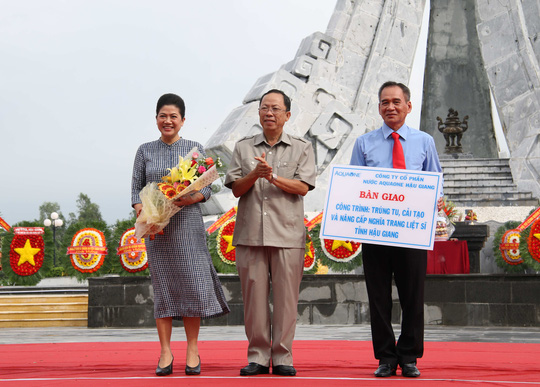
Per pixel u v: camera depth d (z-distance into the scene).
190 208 5.41
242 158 5.44
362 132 19.16
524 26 19.30
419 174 5.14
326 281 11.79
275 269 5.22
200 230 5.44
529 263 12.06
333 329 10.63
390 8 20.09
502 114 19.28
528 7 19.34
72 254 12.48
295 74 19.28
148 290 11.50
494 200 18.14
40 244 13.97
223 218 12.19
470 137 25.56
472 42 25.77
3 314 12.70
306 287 11.77
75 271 12.52
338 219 5.20
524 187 18.33
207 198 5.40
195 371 5.06
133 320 11.45
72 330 11.21
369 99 19.52
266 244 5.16
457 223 14.13
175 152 5.57
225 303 5.53
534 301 11.09
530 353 6.82
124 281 11.51
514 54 19.28
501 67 19.44
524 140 18.75
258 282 5.21
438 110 25.73
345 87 19.50
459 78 25.75
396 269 5.19
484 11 19.88
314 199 18.45
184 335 9.88
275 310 5.20
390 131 5.37
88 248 12.47
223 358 6.41
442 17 25.98
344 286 11.80
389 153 5.35
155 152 5.59
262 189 5.30
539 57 19.03
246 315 5.26
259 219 5.24
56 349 7.47
